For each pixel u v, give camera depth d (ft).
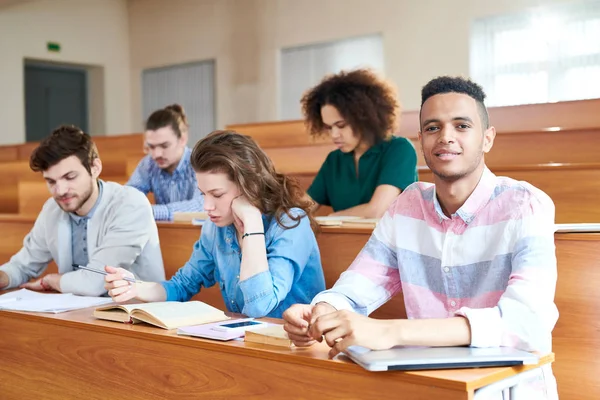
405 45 24.31
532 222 4.71
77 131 7.74
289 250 6.18
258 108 28.63
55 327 5.71
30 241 8.36
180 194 11.79
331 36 26.30
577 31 21.02
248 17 28.73
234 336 4.77
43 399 5.81
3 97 28.99
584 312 5.94
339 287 5.24
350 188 9.63
